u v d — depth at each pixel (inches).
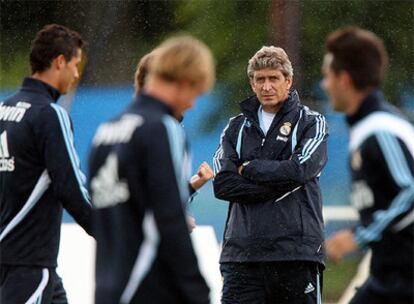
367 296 647.8
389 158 610.9
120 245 580.1
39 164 757.9
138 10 2071.9
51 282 772.0
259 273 904.9
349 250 630.5
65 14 2089.1
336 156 1765.5
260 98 909.2
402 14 2064.5
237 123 938.1
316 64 2036.2
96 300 590.9
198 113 1985.7
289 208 896.3
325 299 1487.5
